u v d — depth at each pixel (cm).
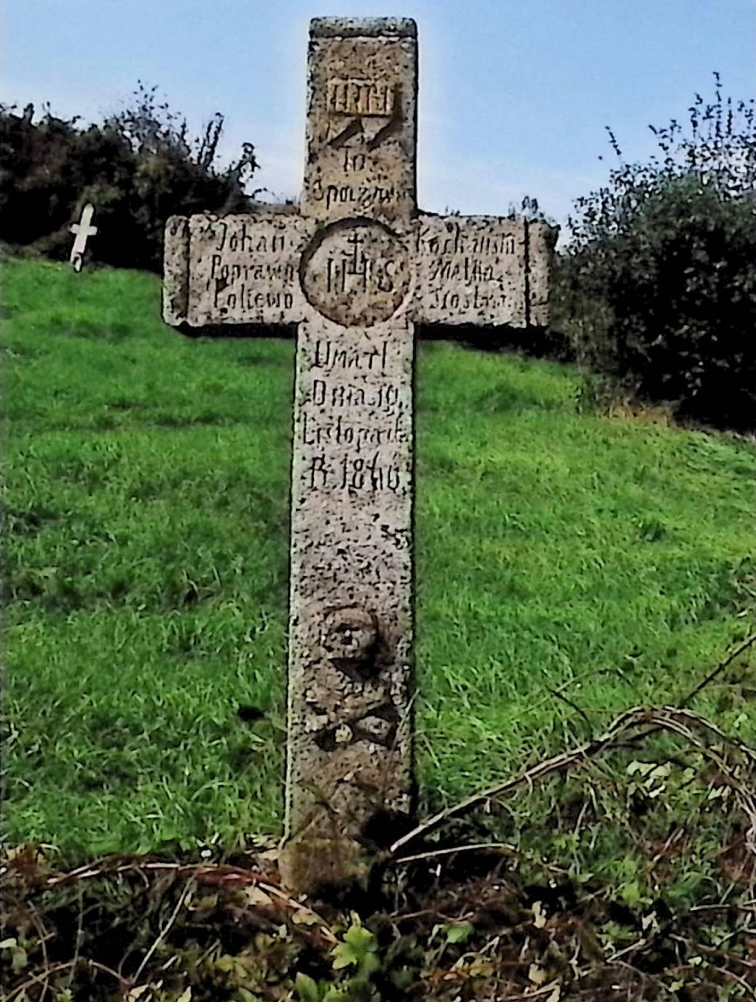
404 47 335
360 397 336
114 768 414
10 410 866
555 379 1223
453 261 336
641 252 1166
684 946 295
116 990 286
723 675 494
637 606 586
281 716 447
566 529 711
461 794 384
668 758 347
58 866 337
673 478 868
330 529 336
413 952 288
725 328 1167
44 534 632
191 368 1044
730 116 1230
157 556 609
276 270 336
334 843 319
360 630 331
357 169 336
